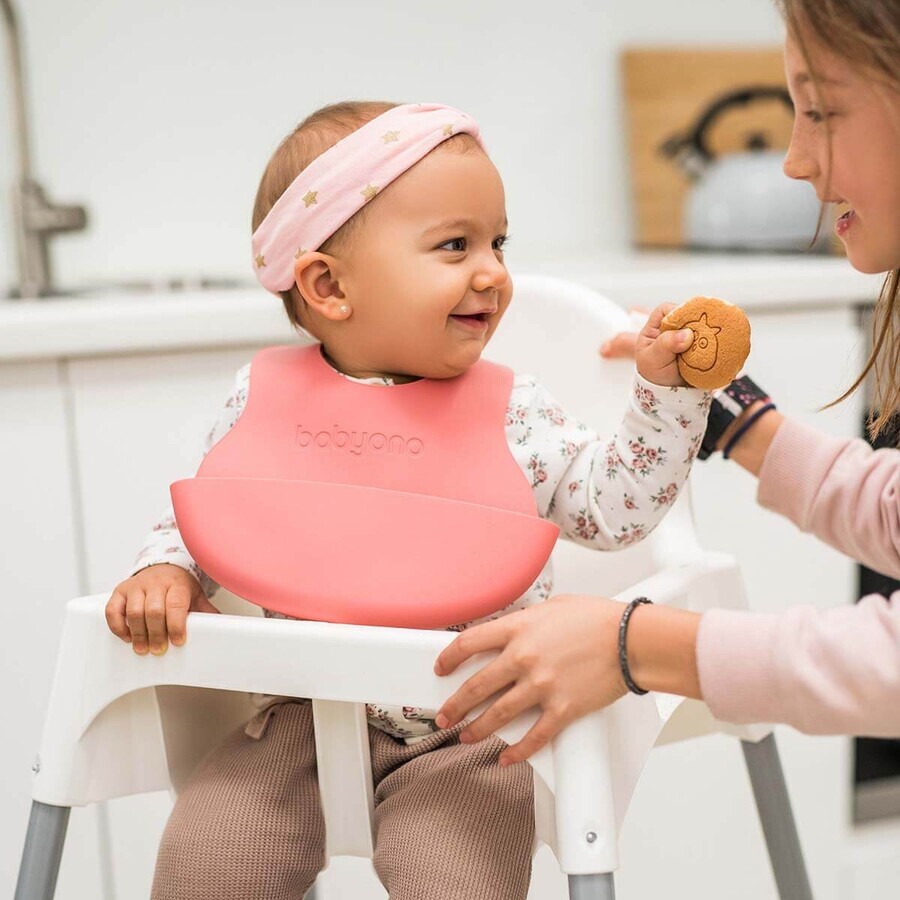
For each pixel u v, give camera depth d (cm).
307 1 168
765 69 190
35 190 153
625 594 74
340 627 67
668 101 184
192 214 166
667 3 187
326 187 76
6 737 120
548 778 64
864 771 162
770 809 93
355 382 79
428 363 77
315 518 71
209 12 163
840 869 147
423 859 70
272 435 78
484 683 63
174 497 73
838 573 142
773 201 171
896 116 66
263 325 121
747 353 71
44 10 157
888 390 88
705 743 136
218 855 73
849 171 69
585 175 185
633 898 136
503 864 71
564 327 95
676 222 185
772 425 96
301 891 77
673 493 76
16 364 117
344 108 81
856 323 141
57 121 159
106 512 121
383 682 65
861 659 62
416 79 175
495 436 77
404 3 173
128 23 160
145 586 73
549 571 82
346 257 77
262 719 79
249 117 167
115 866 124
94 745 74
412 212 75
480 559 69
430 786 73
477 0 176
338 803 74
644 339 74
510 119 181
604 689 64
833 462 93
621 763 67
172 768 78
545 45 181
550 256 176
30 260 154
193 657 70
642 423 74
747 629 64
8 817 121
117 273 163
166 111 163
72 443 119
